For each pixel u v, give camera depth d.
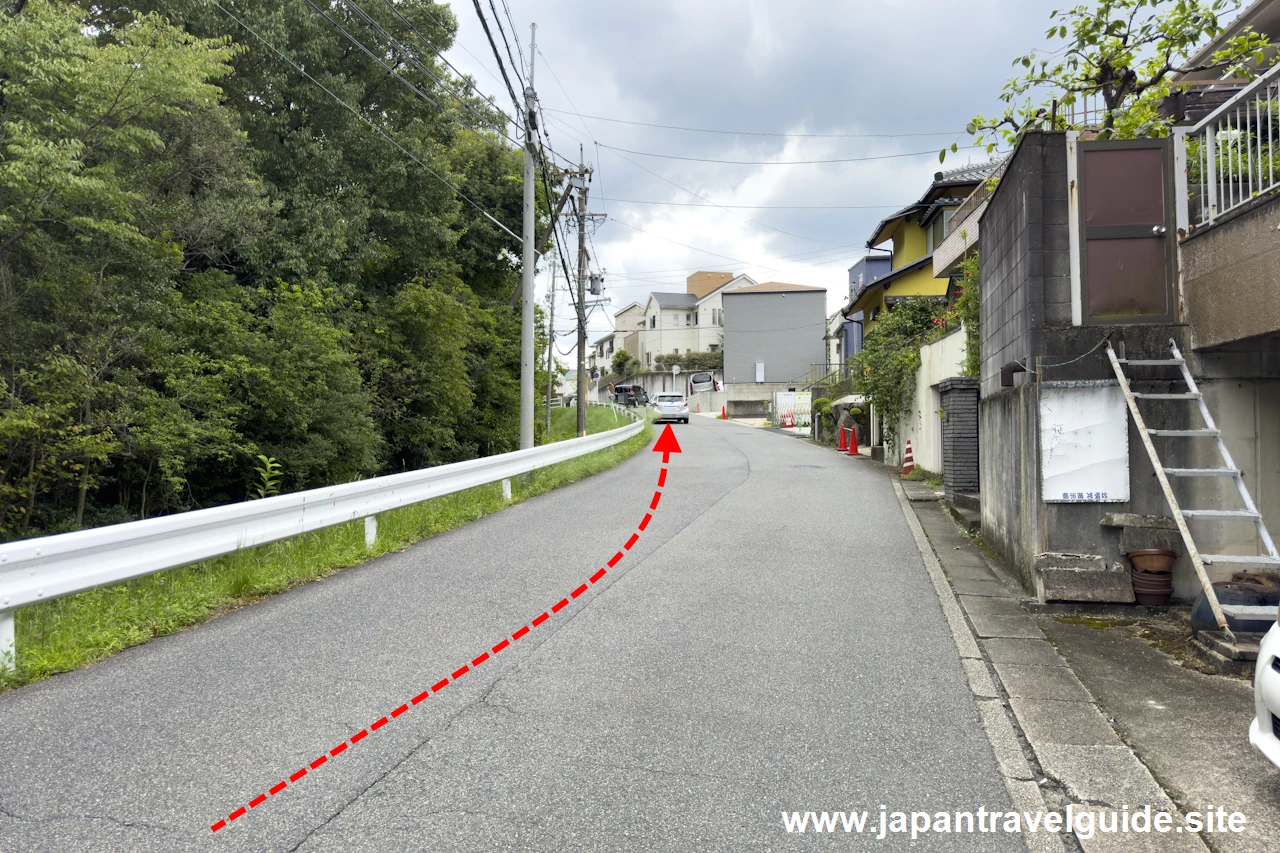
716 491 13.80
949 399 12.72
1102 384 6.54
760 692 4.68
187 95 12.24
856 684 4.83
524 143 15.23
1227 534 6.37
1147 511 6.53
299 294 15.98
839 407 25.33
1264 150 6.12
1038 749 3.97
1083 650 5.51
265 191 16.95
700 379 61.34
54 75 11.02
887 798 3.49
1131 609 6.35
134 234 11.73
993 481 8.93
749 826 3.25
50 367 11.14
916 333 21.17
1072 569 6.46
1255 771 3.74
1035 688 4.79
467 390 22.95
